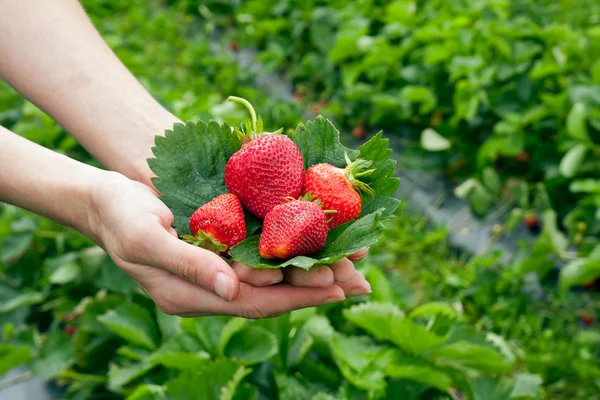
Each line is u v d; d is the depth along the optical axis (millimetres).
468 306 1001
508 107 1233
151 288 617
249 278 588
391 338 807
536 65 1263
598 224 1067
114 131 702
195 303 610
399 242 1123
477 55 1293
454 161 1267
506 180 1233
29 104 1279
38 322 1003
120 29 1948
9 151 625
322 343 825
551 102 1157
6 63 709
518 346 948
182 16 2074
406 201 1231
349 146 1410
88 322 892
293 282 593
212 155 645
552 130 1234
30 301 952
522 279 1010
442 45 1338
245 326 804
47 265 958
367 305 809
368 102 1429
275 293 597
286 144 614
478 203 1188
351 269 594
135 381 877
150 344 836
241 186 614
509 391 811
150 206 600
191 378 774
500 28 1268
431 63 1316
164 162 637
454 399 829
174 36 1944
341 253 578
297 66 1637
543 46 1283
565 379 906
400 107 1348
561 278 954
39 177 623
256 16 1818
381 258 1082
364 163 614
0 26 703
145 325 845
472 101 1215
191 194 637
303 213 579
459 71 1255
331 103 1487
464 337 799
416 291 1055
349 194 606
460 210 1220
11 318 969
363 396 782
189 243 606
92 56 717
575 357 919
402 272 1093
